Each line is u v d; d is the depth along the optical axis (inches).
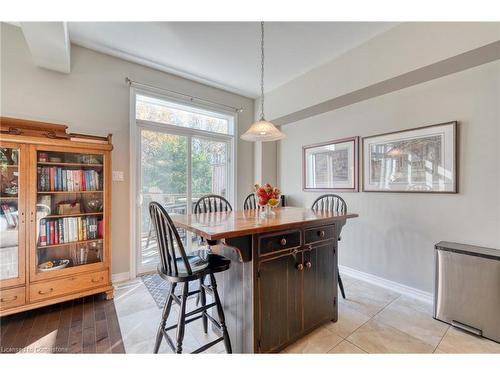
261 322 58.9
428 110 93.2
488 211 79.7
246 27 91.1
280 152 164.1
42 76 95.1
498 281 68.2
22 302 77.7
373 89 101.7
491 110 79.0
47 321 78.0
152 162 126.0
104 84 109.0
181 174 136.9
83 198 95.4
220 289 70.0
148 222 123.7
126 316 81.5
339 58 110.0
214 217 75.2
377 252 110.1
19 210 78.1
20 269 77.7
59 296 83.8
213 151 150.9
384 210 107.4
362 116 115.6
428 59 81.4
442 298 79.0
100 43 102.0
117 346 66.1
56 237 87.7
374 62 96.3
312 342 68.3
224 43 101.9
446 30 77.7
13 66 89.8
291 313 65.5
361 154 116.0
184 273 57.1
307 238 69.4
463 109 84.7
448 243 84.6
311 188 141.4
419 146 95.3
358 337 70.7
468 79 83.6
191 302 92.0
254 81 137.3
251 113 165.2
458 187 85.6
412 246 98.3
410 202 99.0
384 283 107.1
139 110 122.1
